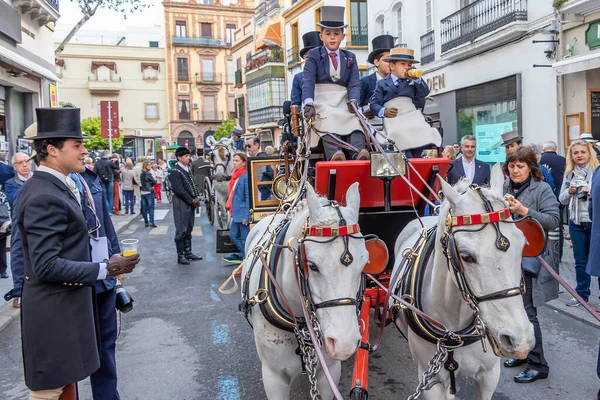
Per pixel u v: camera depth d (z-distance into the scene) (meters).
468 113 15.52
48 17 17.16
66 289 3.04
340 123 5.00
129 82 49.97
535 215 4.17
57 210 2.97
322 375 3.23
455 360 3.09
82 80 48.75
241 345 5.64
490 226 2.51
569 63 10.98
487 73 14.35
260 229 4.54
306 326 3.00
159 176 24.22
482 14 14.09
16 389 4.75
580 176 6.28
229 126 38.06
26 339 3.03
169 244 11.95
